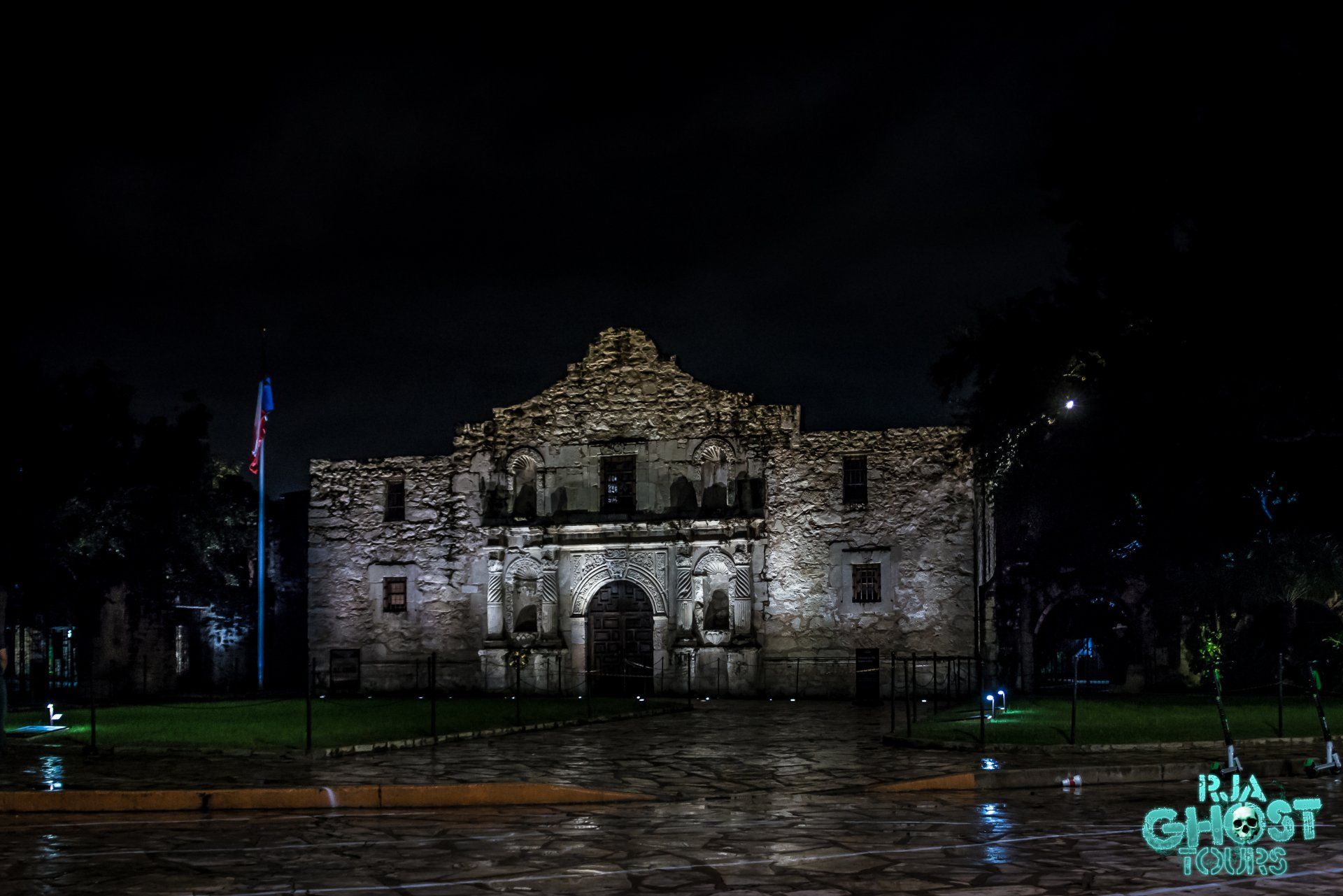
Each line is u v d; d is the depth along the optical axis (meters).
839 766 16.95
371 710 26.22
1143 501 34.28
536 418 38.59
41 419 33.81
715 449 37.06
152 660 39.31
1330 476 28.55
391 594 38.97
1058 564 37.25
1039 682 39.28
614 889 8.84
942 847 10.61
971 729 20.41
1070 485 37.47
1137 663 36.00
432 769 16.14
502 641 37.47
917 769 16.28
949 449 35.31
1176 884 8.96
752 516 36.25
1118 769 15.65
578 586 37.44
